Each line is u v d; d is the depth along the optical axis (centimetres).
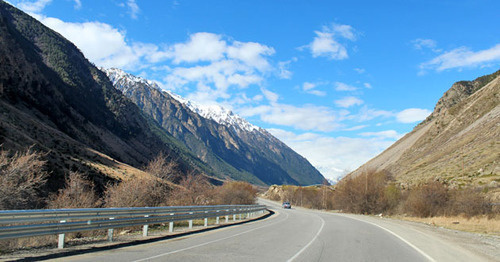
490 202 3244
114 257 851
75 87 13788
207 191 3403
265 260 873
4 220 783
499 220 2797
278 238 1388
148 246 1077
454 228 2452
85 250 947
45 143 5531
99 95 15962
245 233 1566
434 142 9062
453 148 7069
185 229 1686
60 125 9038
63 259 812
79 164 4909
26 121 6241
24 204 1822
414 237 1644
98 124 12356
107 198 2325
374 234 1717
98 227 1073
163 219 1432
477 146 5978
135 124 16075
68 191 2069
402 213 4459
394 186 5156
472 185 4022
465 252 1191
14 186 1769
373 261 925
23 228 835
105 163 6581
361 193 5272
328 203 7412
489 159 4884
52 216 916
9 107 6412
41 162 2012
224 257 896
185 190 3008
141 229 1709
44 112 8831
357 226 2228
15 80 8569
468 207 3272
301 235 1545
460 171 5066
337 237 1510
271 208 6122
